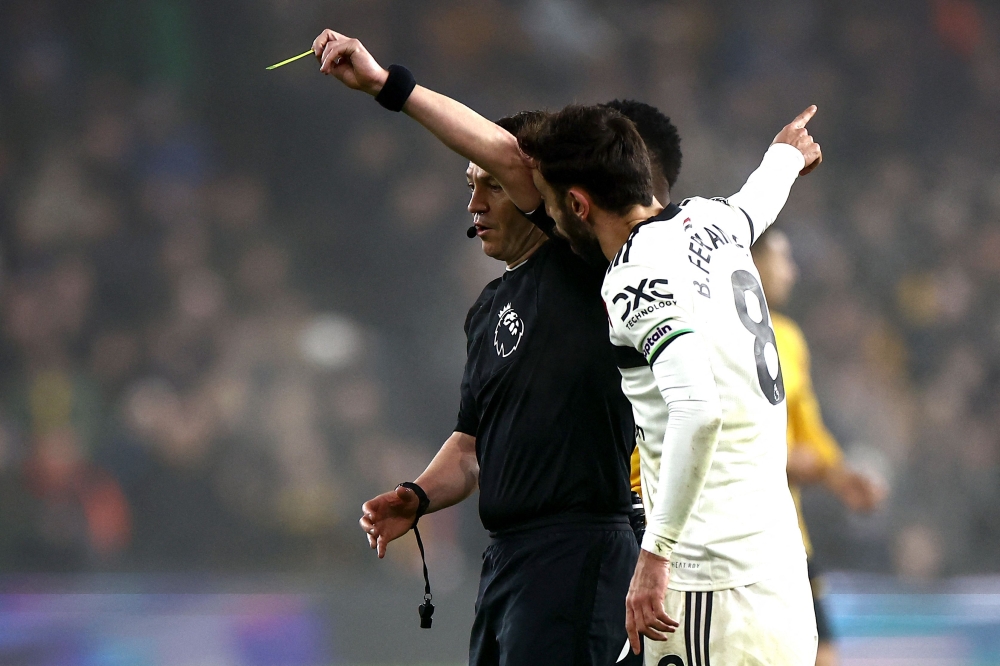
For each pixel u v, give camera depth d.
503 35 50.09
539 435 10.73
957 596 24.98
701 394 8.84
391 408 42.25
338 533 37.62
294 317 43.19
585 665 10.54
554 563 10.63
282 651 25.20
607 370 10.71
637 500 11.86
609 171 9.61
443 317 44.62
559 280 10.95
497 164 10.58
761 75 51.66
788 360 17.89
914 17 52.72
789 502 9.80
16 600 24.67
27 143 44.84
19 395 38.34
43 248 42.28
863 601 24.62
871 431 40.38
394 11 49.56
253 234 45.22
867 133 51.28
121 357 40.03
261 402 39.81
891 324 45.38
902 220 48.12
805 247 46.22
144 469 37.09
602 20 51.44
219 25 47.50
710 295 9.45
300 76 47.59
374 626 25.62
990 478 39.50
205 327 41.56
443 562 34.59
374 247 45.59
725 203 10.45
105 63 46.69
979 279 46.91
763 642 9.28
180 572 35.00
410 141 47.38
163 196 44.94
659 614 8.91
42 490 35.50
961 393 43.03
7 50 46.03
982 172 50.84
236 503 37.34
